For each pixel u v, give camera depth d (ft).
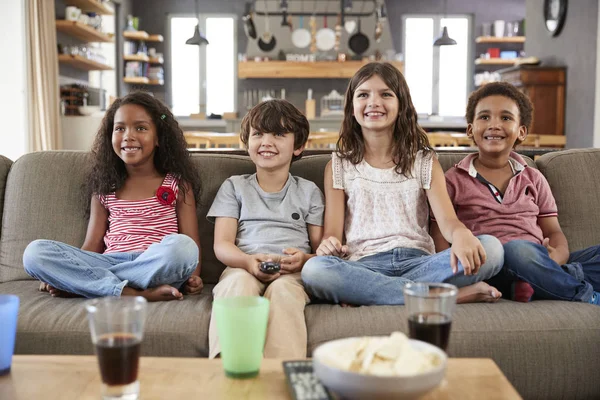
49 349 4.50
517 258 5.12
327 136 13.19
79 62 19.19
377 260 5.60
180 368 3.06
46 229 6.15
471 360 3.10
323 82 28.71
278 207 6.06
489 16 29.14
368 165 6.14
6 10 15.94
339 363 2.48
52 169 6.40
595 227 6.21
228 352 2.94
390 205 5.91
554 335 4.49
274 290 4.80
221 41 29.40
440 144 15.51
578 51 19.01
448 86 29.53
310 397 2.54
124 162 6.33
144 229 5.99
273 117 5.97
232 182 6.22
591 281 5.56
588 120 18.30
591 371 4.51
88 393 2.77
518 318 4.57
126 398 2.60
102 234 6.14
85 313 4.69
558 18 20.25
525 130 6.48
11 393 2.77
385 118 5.94
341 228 5.97
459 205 6.25
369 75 6.00
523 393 4.48
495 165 6.35
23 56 15.98
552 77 20.08
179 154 6.34
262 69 26.45
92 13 19.93
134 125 6.09
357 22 26.96
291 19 27.12
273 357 4.33
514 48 29.35
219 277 6.17
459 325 4.48
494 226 6.02
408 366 2.39
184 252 5.06
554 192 6.40
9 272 6.02
